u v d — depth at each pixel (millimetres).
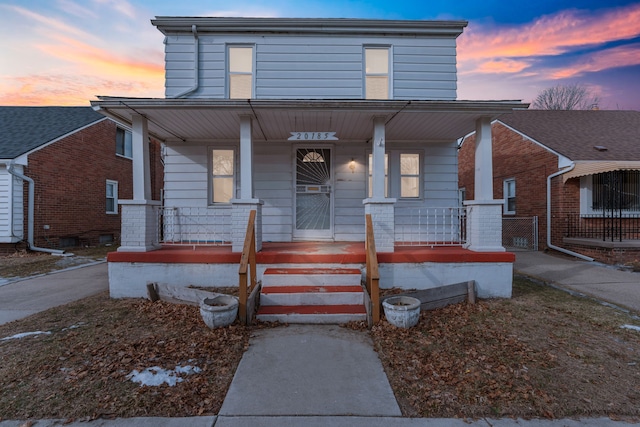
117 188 15242
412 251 5844
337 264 5648
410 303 4445
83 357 3348
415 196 8141
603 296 5770
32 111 14555
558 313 4801
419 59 7820
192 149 7895
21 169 10781
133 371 3064
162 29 7574
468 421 2420
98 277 7676
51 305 5375
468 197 16812
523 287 6426
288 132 7250
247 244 4625
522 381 2934
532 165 11758
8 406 2535
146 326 4223
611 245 8852
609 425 2373
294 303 4809
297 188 8070
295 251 6023
